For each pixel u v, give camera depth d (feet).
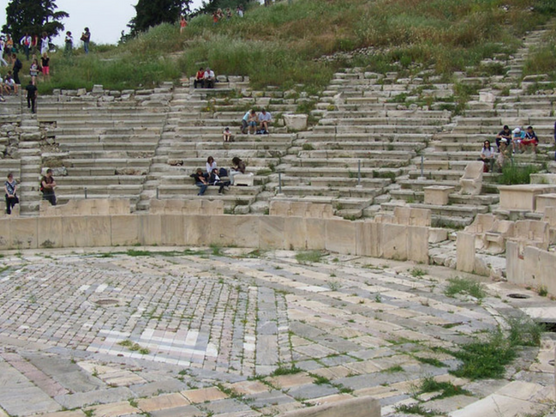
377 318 39.81
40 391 27.02
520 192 64.90
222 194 80.79
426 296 45.09
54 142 96.07
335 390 28.43
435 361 32.14
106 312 38.91
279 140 93.81
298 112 101.30
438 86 102.37
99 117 102.32
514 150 79.05
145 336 35.17
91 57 130.82
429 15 135.85
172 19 199.21
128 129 98.89
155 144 94.99
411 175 79.30
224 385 28.81
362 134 90.89
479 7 132.77
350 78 111.96
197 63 121.60
